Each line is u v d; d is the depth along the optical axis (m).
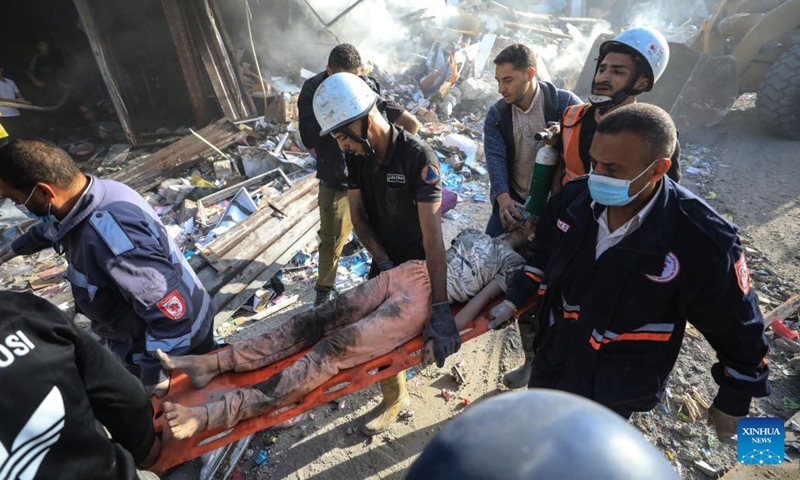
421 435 2.82
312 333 2.28
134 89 8.12
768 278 3.87
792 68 6.20
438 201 2.09
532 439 0.57
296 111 7.43
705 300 1.46
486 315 2.33
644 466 0.56
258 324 3.82
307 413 2.98
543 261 1.94
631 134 1.33
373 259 2.62
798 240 4.32
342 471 2.65
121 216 1.83
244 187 5.42
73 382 1.05
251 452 2.78
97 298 1.96
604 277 1.54
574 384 1.71
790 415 2.73
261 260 4.34
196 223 5.08
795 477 2.29
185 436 1.78
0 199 5.83
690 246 1.42
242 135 6.93
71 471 1.02
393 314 2.21
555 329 1.84
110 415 1.20
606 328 1.60
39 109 7.50
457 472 0.56
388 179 2.18
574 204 1.65
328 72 3.22
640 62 2.00
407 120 3.19
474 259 2.40
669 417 2.77
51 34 8.09
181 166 6.43
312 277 4.40
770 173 5.68
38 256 4.95
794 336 3.23
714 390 2.93
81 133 7.93
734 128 7.23
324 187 3.41
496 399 0.66
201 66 7.51
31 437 0.95
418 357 2.20
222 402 1.88
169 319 1.95
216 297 3.92
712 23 7.20
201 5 7.17
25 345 0.97
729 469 2.44
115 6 7.77
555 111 2.63
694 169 5.89
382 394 2.97
